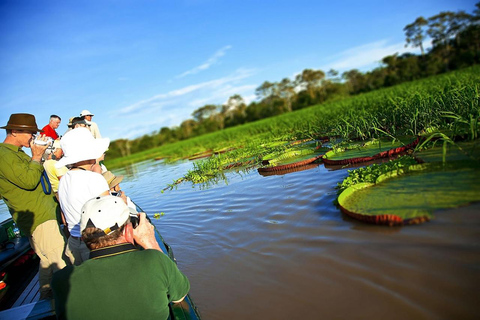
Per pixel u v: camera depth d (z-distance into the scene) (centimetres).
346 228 331
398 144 593
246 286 287
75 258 310
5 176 321
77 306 209
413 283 229
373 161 543
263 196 518
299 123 1518
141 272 211
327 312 228
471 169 362
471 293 206
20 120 343
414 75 5631
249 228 406
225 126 8131
